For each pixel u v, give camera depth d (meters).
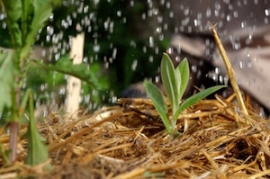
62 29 2.07
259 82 1.56
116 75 2.31
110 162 0.68
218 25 1.64
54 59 2.13
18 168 0.64
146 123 0.95
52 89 1.93
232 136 0.84
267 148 0.81
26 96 0.66
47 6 0.67
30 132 0.66
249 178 0.75
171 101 0.87
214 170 0.74
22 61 0.66
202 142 0.83
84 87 1.93
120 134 0.86
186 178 0.69
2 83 0.62
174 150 0.79
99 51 2.33
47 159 0.66
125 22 2.33
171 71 0.87
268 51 1.59
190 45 1.64
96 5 2.26
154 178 0.66
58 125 0.89
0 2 0.65
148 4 2.32
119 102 1.04
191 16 1.68
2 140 0.77
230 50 1.61
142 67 2.32
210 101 1.00
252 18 1.63
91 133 0.85
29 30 0.66
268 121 0.96
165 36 2.28
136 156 0.75
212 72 1.62
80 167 0.63
